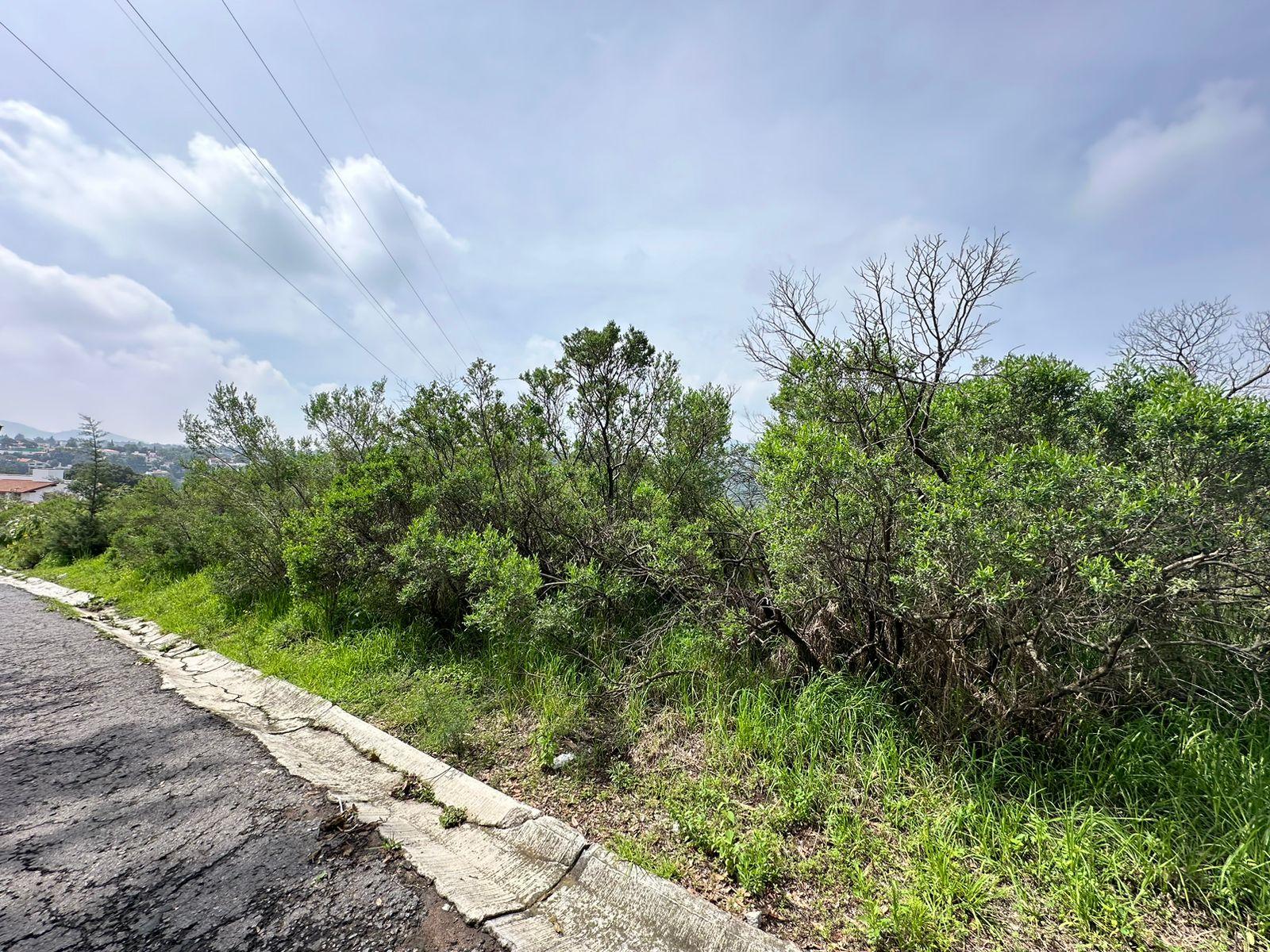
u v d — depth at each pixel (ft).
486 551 15.15
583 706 12.16
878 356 12.30
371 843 8.60
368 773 10.78
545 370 19.58
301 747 11.91
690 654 12.80
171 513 32.04
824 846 7.93
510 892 7.55
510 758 10.90
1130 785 8.00
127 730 12.80
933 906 6.73
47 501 60.34
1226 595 7.82
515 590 13.94
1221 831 7.21
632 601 16.39
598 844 8.22
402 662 15.53
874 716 10.00
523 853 8.31
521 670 14.10
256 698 14.76
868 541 10.28
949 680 9.61
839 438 10.66
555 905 7.31
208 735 12.51
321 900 7.34
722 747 10.25
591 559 16.67
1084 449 10.82
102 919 7.02
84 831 8.89
